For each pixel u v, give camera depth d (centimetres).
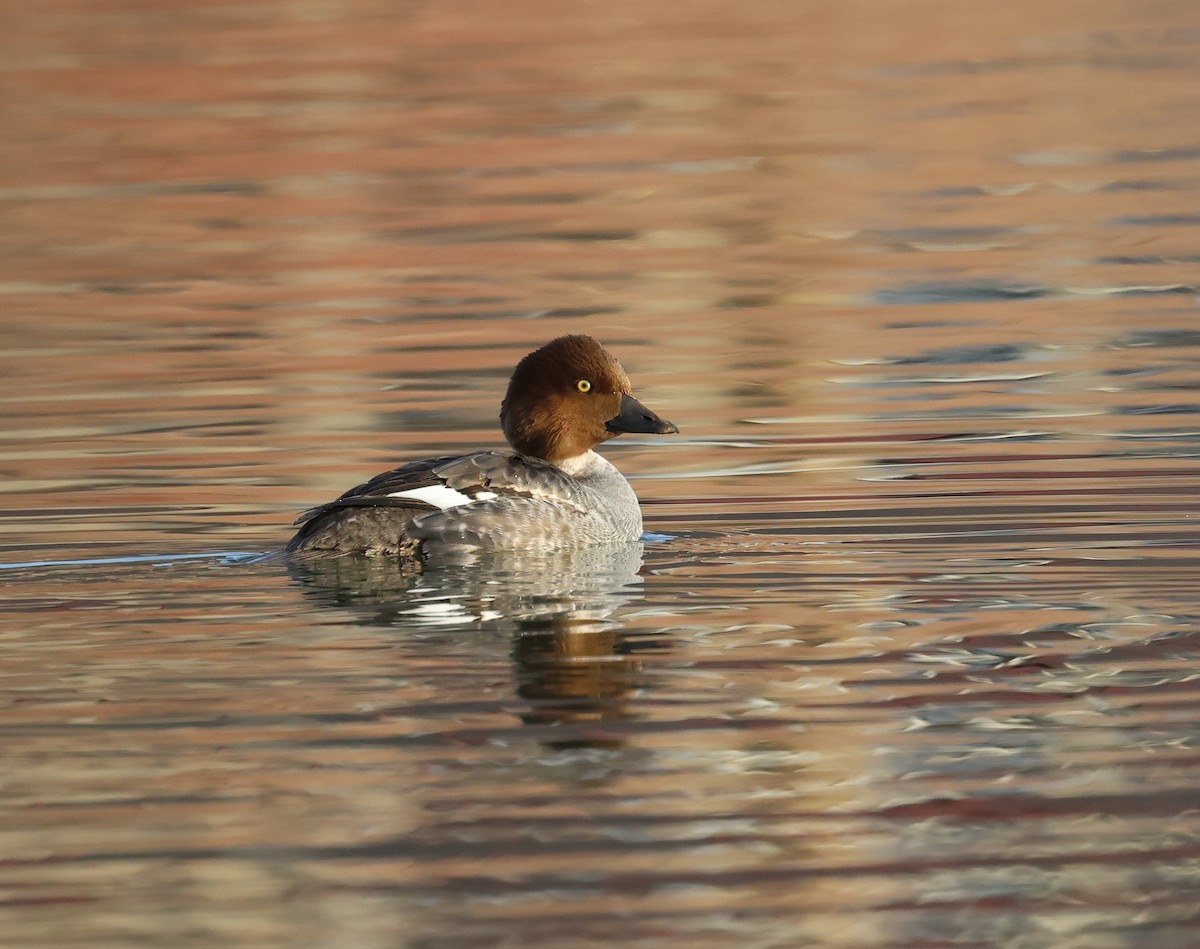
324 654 1020
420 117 3316
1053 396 1750
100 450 1596
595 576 1192
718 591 1147
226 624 1078
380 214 2703
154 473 1514
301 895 752
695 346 2003
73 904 747
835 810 820
